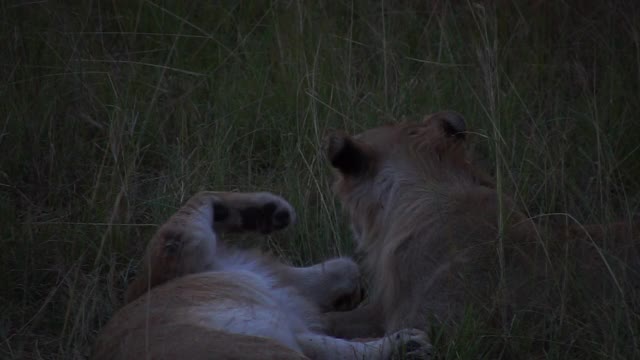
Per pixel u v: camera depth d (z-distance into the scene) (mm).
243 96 11812
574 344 7738
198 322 6941
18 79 11930
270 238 9781
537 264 7988
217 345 6324
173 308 7199
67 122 11250
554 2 13445
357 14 13766
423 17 13727
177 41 13031
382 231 8492
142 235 9664
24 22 12711
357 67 12586
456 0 13773
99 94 11836
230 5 13828
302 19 12828
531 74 12211
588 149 10680
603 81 11898
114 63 12484
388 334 7965
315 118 10273
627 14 12742
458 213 8141
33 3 12859
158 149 11188
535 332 7773
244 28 13281
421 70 12375
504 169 9984
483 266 7922
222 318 7070
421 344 7445
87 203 9875
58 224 9547
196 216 8289
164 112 11727
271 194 8828
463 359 7340
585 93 11438
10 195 10453
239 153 11227
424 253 8055
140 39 13258
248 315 7176
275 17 13086
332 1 13750
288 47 12367
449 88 11836
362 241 8789
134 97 11633
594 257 8125
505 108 10984
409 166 8477
